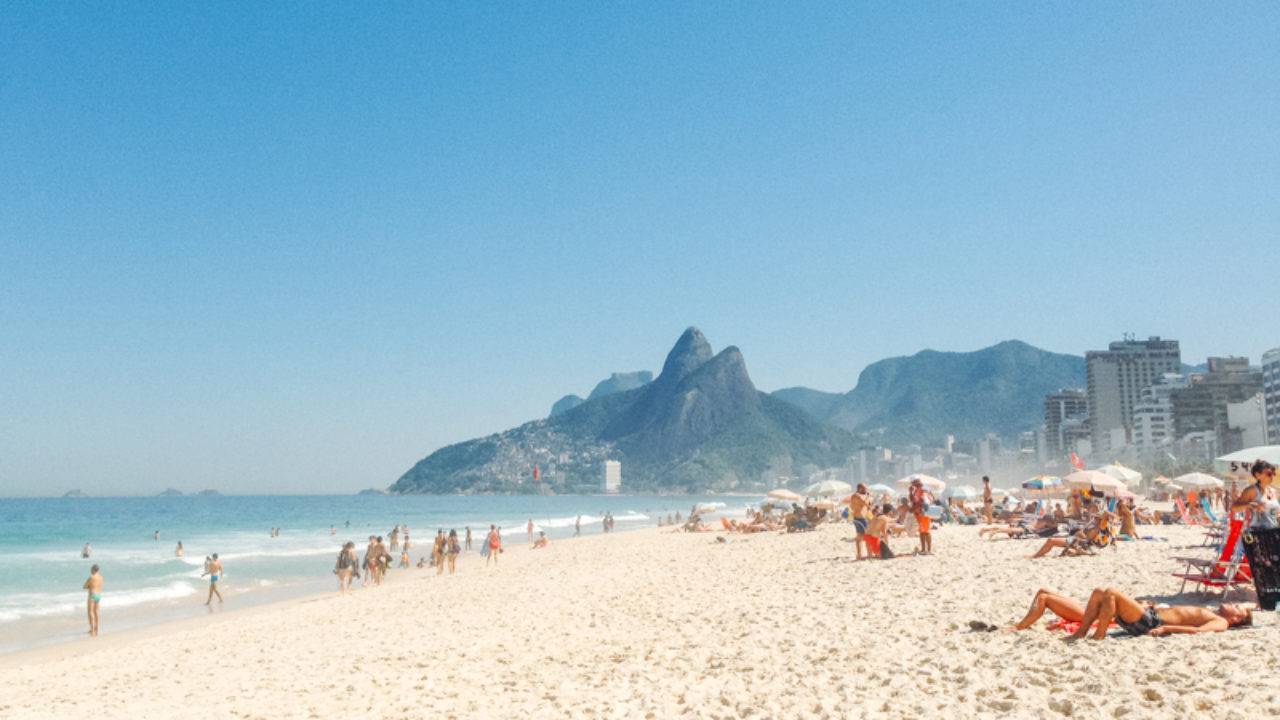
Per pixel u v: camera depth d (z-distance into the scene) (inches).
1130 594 469.1
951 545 866.8
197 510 7628.0
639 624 544.1
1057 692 270.7
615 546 1785.2
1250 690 248.8
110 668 600.1
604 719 295.9
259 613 988.6
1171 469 5910.4
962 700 275.6
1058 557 686.5
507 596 849.5
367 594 1102.4
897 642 385.7
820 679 326.0
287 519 5521.7
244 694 424.5
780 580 709.9
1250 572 420.5
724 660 386.6
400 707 348.2
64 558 2097.7
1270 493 397.1
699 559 1088.8
